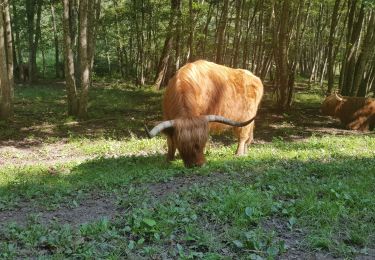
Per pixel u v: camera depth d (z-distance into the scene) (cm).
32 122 1911
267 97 2814
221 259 451
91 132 1755
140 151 1400
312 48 4412
